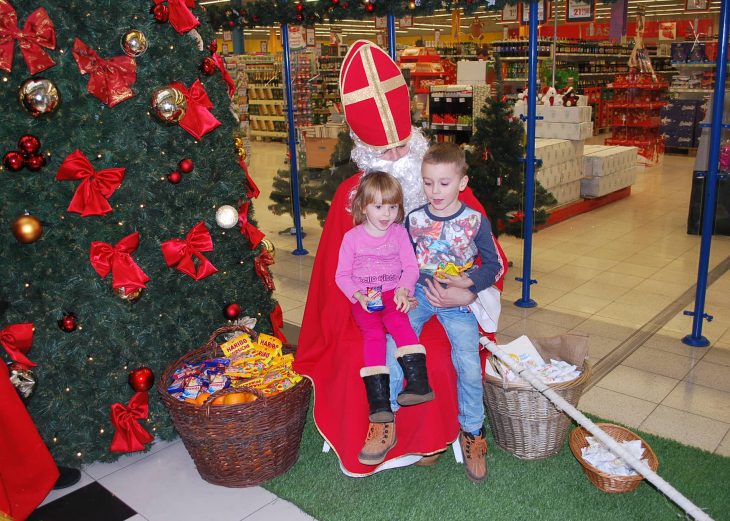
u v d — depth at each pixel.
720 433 2.57
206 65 2.51
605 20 15.55
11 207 2.11
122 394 2.46
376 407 2.03
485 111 4.53
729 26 3.06
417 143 2.34
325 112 8.13
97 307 2.33
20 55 2.06
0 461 2.03
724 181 5.67
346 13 3.91
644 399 2.87
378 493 2.24
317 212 5.98
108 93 2.22
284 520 2.11
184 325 2.60
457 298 2.19
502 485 2.26
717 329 3.70
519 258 5.30
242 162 2.94
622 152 7.28
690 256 5.25
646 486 2.22
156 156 2.42
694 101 10.75
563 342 2.57
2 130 2.06
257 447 2.23
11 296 2.17
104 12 2.23
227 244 2.76
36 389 2.22
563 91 7.25
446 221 2.25
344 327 2.29
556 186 6.41
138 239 2.38
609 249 5.51
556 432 2.36
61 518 2.16
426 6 3.51
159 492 2.30
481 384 2.26
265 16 4.35
